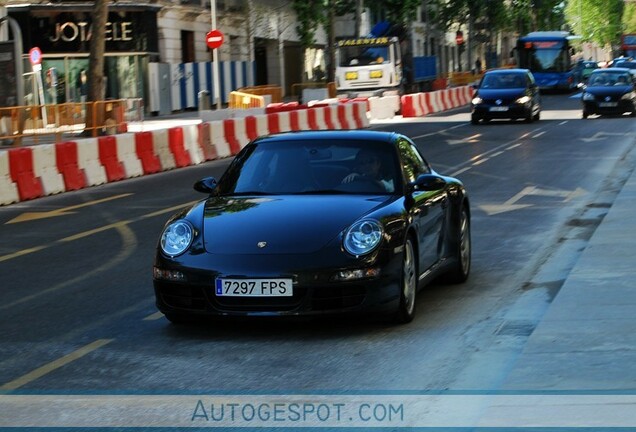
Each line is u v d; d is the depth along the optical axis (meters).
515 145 37.44
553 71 87.94
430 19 112.75
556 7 168.12
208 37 60.09
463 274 13.95
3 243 18.72
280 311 10.82
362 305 10.89
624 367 9.06
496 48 135.50
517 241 17.38
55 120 40.34
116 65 63.62
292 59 95.50
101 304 13.09
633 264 13.70
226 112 54.47
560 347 9.82
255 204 11.80
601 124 47.62
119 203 24.56
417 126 50.88
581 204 21.94
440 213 12.98
